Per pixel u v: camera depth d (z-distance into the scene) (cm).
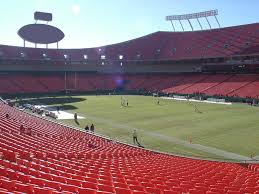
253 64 9531
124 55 12025
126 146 3766
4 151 1861
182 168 2516
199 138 4231
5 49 10806
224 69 10331
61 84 10850
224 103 7688
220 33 11044
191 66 11062
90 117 5894
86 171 1922
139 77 11712
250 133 4441
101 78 11775
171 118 5691
